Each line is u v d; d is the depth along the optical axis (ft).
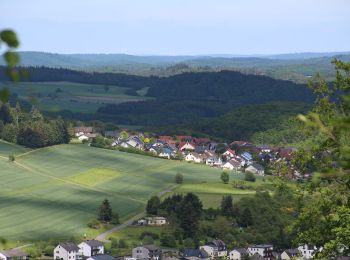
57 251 440.45
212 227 508.53
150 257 447.83
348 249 111.65
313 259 114.52
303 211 116.37
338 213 109.09
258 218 522.88
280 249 482.69
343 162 41.57
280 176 128.47
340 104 115.65
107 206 524.93
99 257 432.66
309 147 115.03
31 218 519.19
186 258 455.22
